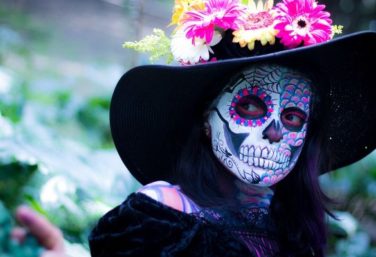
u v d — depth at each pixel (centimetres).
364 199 437
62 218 305
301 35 168
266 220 175
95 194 330
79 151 377
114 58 805
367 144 210
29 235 133
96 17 843
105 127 479
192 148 176
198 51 171
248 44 168
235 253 160
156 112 186
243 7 173
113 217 162
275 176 169
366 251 384
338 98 196
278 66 172
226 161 171
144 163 194
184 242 156
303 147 188
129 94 182
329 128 203
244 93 170
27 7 844
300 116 172
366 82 194
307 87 175
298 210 186
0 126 333
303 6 172
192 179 172
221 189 174
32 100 493
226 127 170
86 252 294
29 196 310
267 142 168
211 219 164
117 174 349
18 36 709
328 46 169
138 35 409
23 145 329
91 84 654
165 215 159
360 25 651
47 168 320
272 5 174
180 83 176
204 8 174
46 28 817
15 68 649
